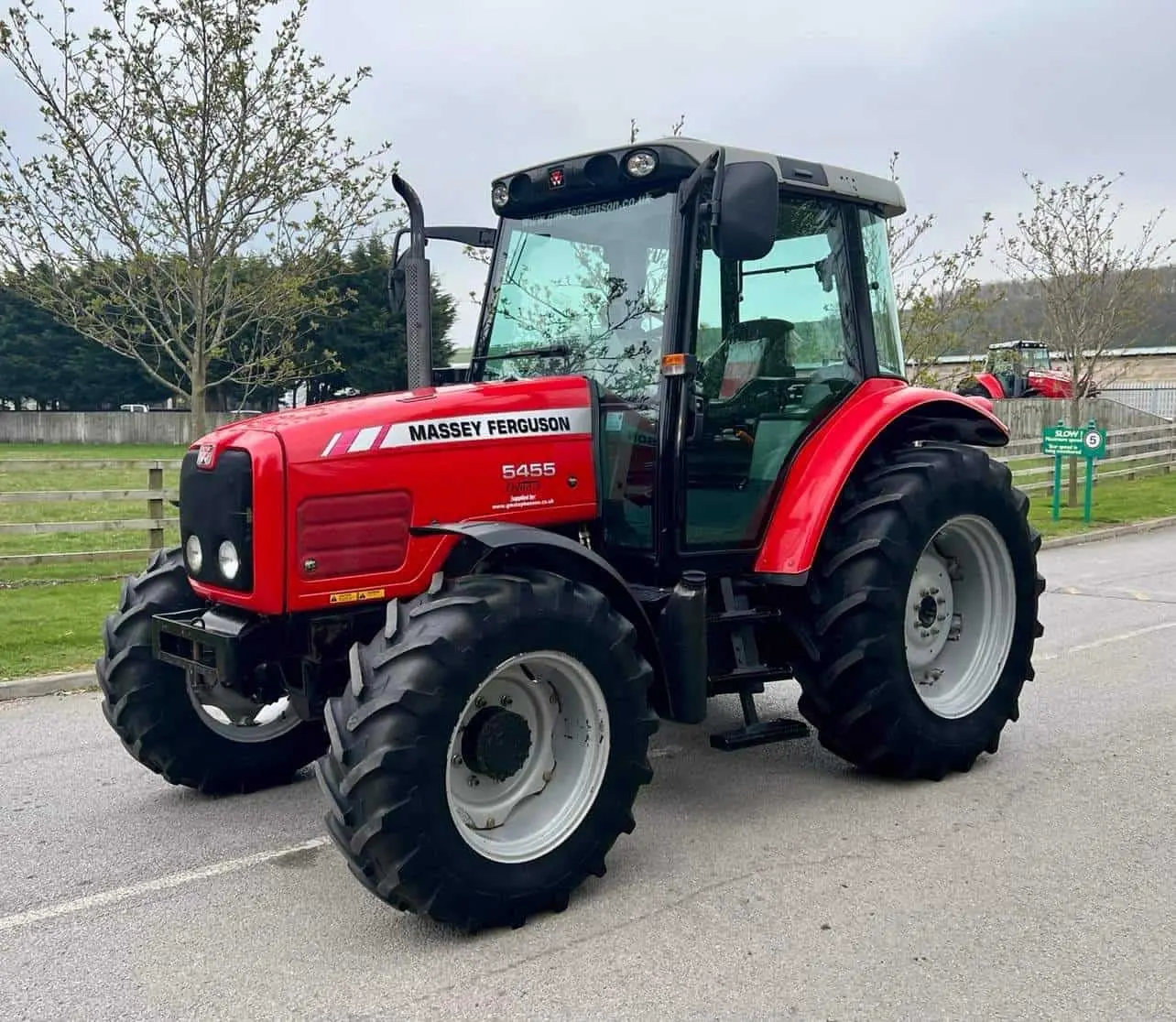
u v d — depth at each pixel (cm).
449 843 327
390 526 378
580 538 430
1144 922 338
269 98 1077
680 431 411
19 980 315
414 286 424
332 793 327
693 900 359
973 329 1772
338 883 381
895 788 464
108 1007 299
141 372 4891
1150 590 966
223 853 409
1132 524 1402
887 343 511
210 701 448
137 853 409
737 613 432
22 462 1009
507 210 473
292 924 349
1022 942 327
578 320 445
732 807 445
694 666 389
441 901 328
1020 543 497
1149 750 512
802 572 431
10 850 413
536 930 341
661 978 309
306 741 484
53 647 736
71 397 4972
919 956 319
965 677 493
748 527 445
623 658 364
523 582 348
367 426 376
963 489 470
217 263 1209
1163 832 411
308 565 364
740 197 374
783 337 457
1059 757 502
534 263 464
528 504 406
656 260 421
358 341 3519
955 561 505
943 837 409
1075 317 1775
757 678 430
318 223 1168
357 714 325
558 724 368
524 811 358
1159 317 4212
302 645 380
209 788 467
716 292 429
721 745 418
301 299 1204
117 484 2045
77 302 1171
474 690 332
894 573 444
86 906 364
